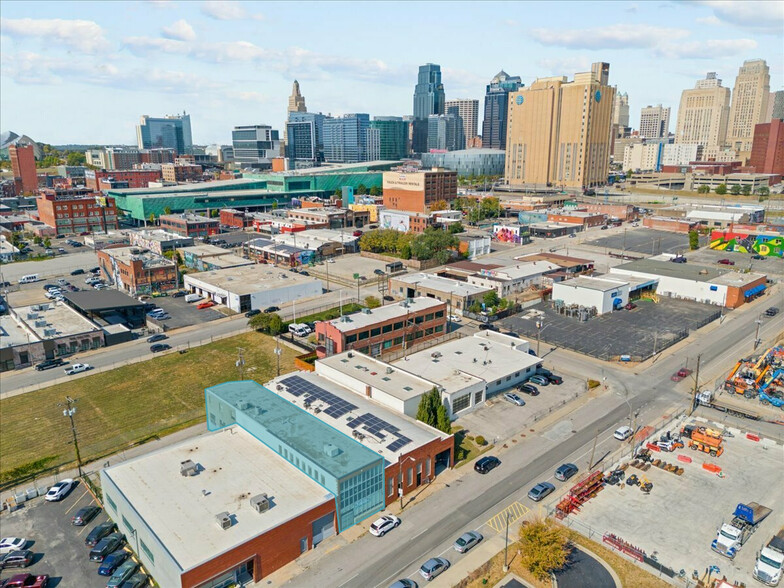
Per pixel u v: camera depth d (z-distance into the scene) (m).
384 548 55.31
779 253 185.25
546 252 194.50
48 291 145.00
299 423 67.88
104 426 80.56
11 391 92.44
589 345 108.75
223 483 58.69
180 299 144.50
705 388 90.12
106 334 112.56
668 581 50.50
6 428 80.50
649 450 72.56
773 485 65.06
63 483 65.50
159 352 108.12
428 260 175.00
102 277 166.75
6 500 63.88
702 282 137.25
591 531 57.16
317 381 83.88
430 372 87.81
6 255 188.62
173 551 48.16
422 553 54.50
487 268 158.00
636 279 145.50
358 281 155.88
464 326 121.00
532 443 74.44
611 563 52.75
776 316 126.00
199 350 108.81
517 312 129.88
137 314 125.62
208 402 78.75
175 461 62.97
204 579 47.03
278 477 60.06
